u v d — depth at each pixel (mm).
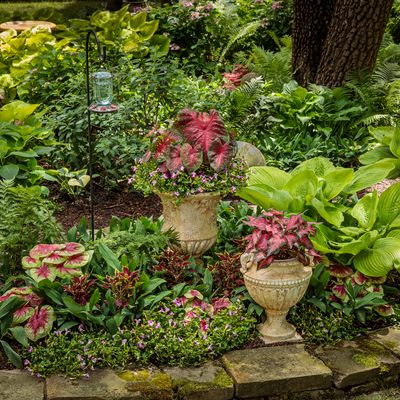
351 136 6105
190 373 2621
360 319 3045
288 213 3332
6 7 19609
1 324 2682
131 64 5574
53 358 2627
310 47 7000
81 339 2707
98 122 4871
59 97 5535
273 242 2678
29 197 3029
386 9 6047
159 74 5191
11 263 3082
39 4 20531
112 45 6273
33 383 2500
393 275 3717
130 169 5016
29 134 4703
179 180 3102
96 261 3166
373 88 6055
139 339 2723
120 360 2652
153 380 2539
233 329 2869
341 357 2801
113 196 4941
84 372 2572
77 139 4914
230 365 2680
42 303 2924
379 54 7242
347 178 3572
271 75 7590
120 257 3201
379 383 2762
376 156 4848
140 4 12656
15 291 2822
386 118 6184
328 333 3002
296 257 2863
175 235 3178
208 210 3279
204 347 2748
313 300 3125
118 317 2795
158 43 8320
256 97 6059
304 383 2617
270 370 2641
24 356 2643
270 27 10789
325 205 3488
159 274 3201
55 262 2834
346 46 6234
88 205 4727
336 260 3371
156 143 3242
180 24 9055
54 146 5125
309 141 5738
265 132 6129
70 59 5652
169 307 2988
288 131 6184
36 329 2693
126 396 2422
